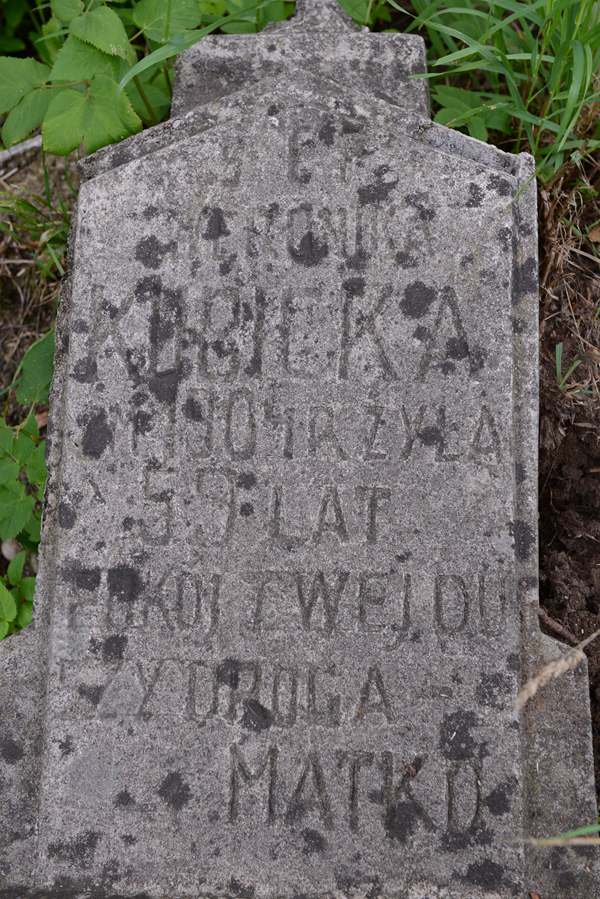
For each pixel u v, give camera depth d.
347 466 1.41
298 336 1.43
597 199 1.69
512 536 1.40
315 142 1.44
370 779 1.39
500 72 1.64
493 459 1.41
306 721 1.39
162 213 1.44
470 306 1.42
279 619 1.40
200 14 1.60
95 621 1.41
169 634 1.41
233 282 1.43
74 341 1.43
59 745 1.40
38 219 1.75
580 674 1.40
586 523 1.61
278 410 1.42
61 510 1.42
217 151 1.44
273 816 1.39
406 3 1.76
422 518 1.41
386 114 1.44
